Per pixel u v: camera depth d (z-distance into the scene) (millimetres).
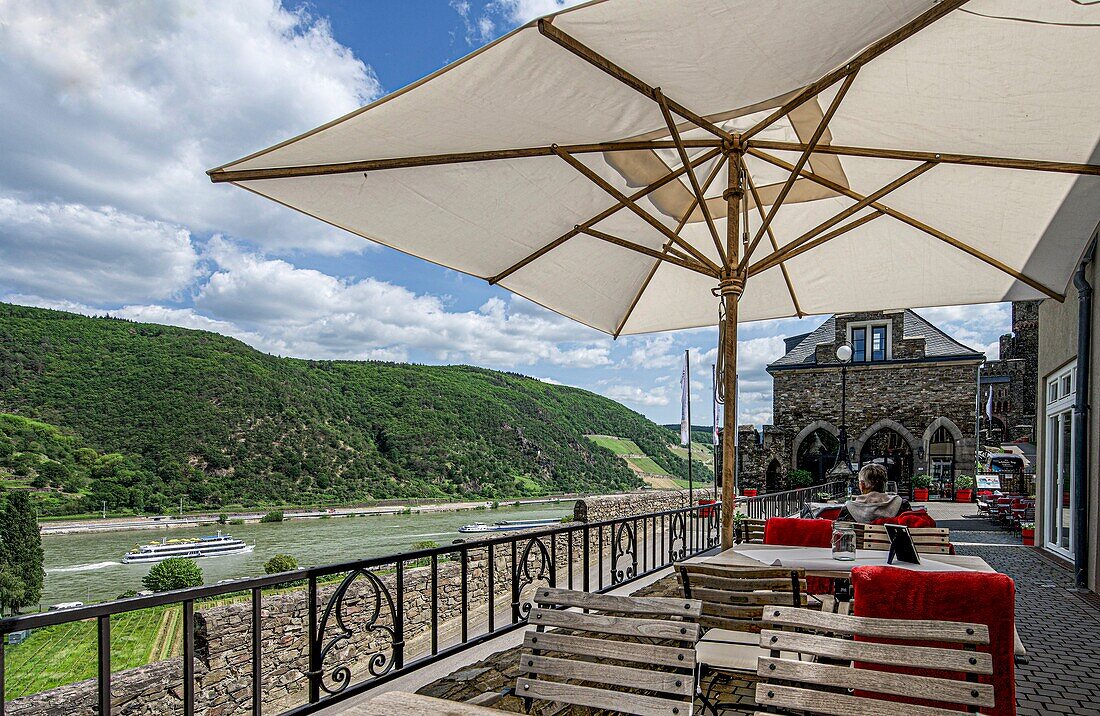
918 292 5281
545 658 2260
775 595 3113
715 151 4051
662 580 5664
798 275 5445
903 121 3525
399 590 3607
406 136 2955
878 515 5660
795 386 28125
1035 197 3896
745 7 2262
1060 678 4520
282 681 9477
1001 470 21797
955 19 2701
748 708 3480
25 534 31031
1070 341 9414
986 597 2402
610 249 4750
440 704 1866
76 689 7520
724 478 4242
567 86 2773
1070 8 2514
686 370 20672
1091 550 7766
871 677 1811
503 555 13289
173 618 13258
